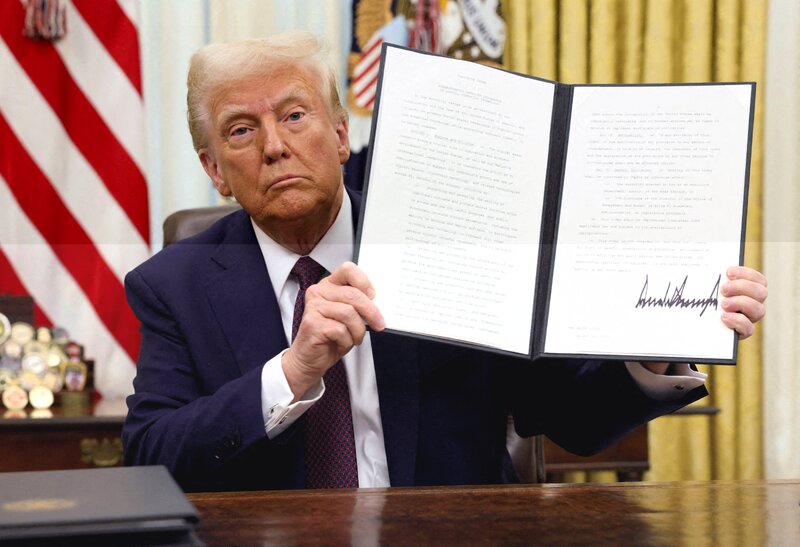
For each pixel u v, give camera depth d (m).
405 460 1.51
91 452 2.32
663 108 1.32
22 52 3.10
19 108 3.09
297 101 1.51
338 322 1.30
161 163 3.15
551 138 1.33
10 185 3.09
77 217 3.13
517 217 1.31
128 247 3.14
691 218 1.29
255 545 0.82
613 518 0.92
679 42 3.36
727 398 3.35
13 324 2.84
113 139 3.14
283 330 1.59
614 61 3.31
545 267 1.30
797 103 3.32
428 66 1.33
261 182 1.51
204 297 1.60
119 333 3.14
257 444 1.37
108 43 3.14
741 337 1.26
